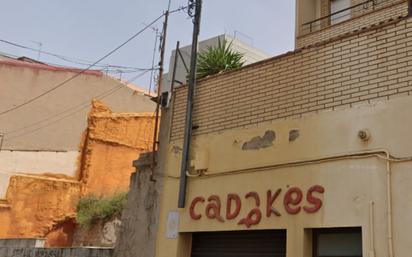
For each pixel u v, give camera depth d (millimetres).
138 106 28562
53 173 24875
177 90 10414
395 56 7008
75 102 26594
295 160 7707
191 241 9203
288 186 7656
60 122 25969
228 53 15250
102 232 19656
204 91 9812
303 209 7332
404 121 6613
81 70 27266
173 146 9883
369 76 7219
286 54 8516
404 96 6715
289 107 8148
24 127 25422
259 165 8203
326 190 7148
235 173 8516
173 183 9570
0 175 24016
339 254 7078
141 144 26188
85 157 24906
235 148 8719
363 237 6551
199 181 9078
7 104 25500
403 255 6102
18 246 14219
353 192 6840
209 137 9281
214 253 8805
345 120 7273
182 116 10055
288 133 7980
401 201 6309
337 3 14500
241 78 9172
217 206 8586
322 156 7367
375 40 7312
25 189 22391
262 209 7910
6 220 21609
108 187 24641
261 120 8516
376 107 6969
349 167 6992
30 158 24875
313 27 14695
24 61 28516
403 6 11977
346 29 13203
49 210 22375
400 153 6520
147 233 9727
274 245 7938
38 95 26156
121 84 28141
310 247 7289
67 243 21203
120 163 25312
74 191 23344
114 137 25516
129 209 10359
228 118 9109
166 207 9516
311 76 8008
